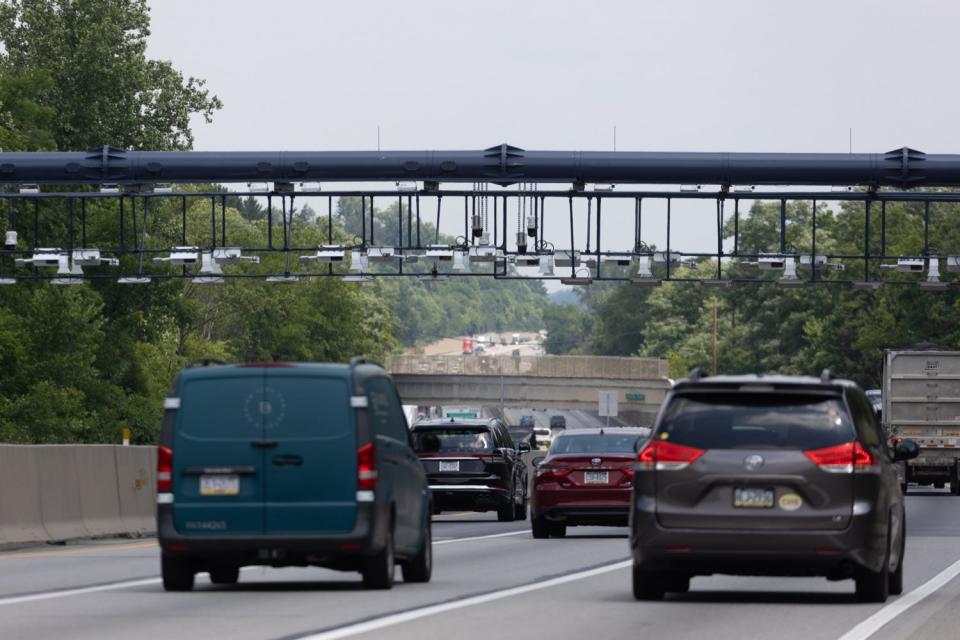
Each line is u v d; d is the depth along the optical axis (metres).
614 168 126.69
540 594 52.56
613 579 59.66
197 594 52.12
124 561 70.88
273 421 51.66
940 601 50.47
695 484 47.91
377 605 47.84
